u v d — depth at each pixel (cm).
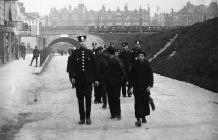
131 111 1181
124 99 1436
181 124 970
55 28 7212
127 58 1382
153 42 4447
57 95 1641
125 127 945
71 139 823
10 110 1216
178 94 1619
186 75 2359
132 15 14500
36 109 1255
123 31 6769
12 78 2245
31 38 7138
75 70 986
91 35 6888
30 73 2633
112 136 845
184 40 3500
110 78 1041
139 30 6719
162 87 1925
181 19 11844
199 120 1020
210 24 3331
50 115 1138
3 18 3578
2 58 3469
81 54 986
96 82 1002
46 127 958
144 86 954
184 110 1187
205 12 10025
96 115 1120
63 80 2383
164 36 4247
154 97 1518
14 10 4566
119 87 1051
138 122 949
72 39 7138
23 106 1316
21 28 4716
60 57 5075
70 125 980
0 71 2703
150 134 860
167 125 960
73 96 1600
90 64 991
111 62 1052
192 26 3972
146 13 14262
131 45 5631
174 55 3231
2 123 1008
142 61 966
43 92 1748
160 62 3319
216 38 2738
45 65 3553
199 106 1266
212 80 1908
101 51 1223
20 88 1828
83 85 985
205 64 2275
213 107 1241
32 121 1042
